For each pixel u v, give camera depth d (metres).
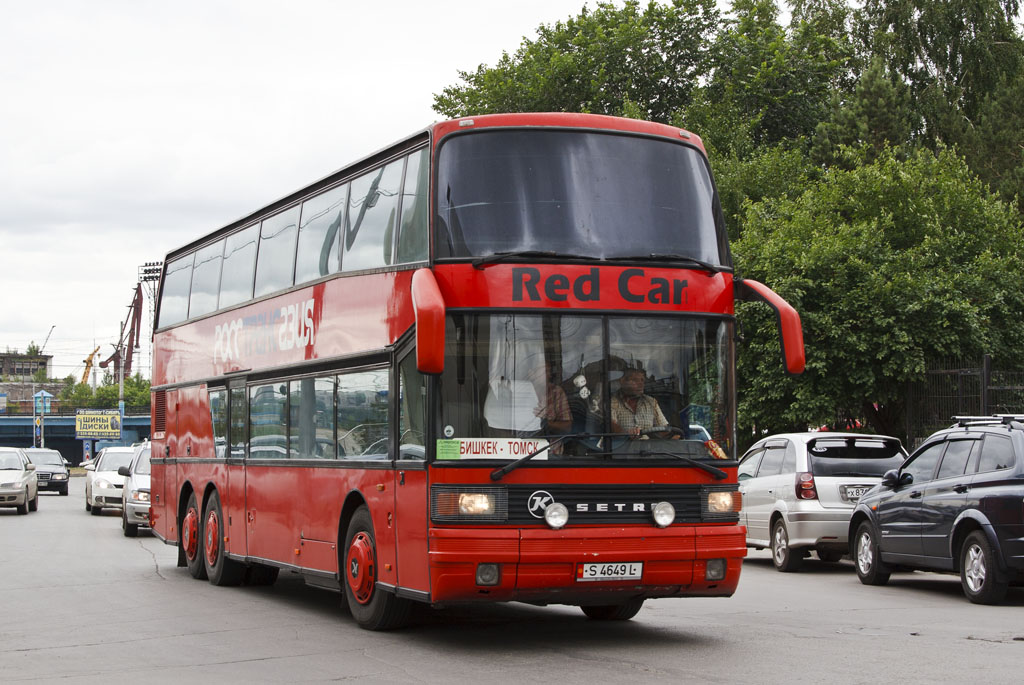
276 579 16.95
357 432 11.24
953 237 24.25
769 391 23.78
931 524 14.24
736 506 9.90
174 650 9.93
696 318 9.95
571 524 9.32
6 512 35.78
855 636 10.45
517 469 9.28
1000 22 44.47
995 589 12.98
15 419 108.94
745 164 33.59
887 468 17.72
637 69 41.75
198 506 16.59
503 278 9.52
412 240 10.25
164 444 18.80
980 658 9.09
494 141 9.90
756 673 8.43
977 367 22.19
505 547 9.13
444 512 9.29
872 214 25.48
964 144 41.94
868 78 39.94
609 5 42.22
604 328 9.65
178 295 18.59
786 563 17.77
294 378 13.16
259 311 14.55
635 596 9.64
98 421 98.19
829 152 38.28
